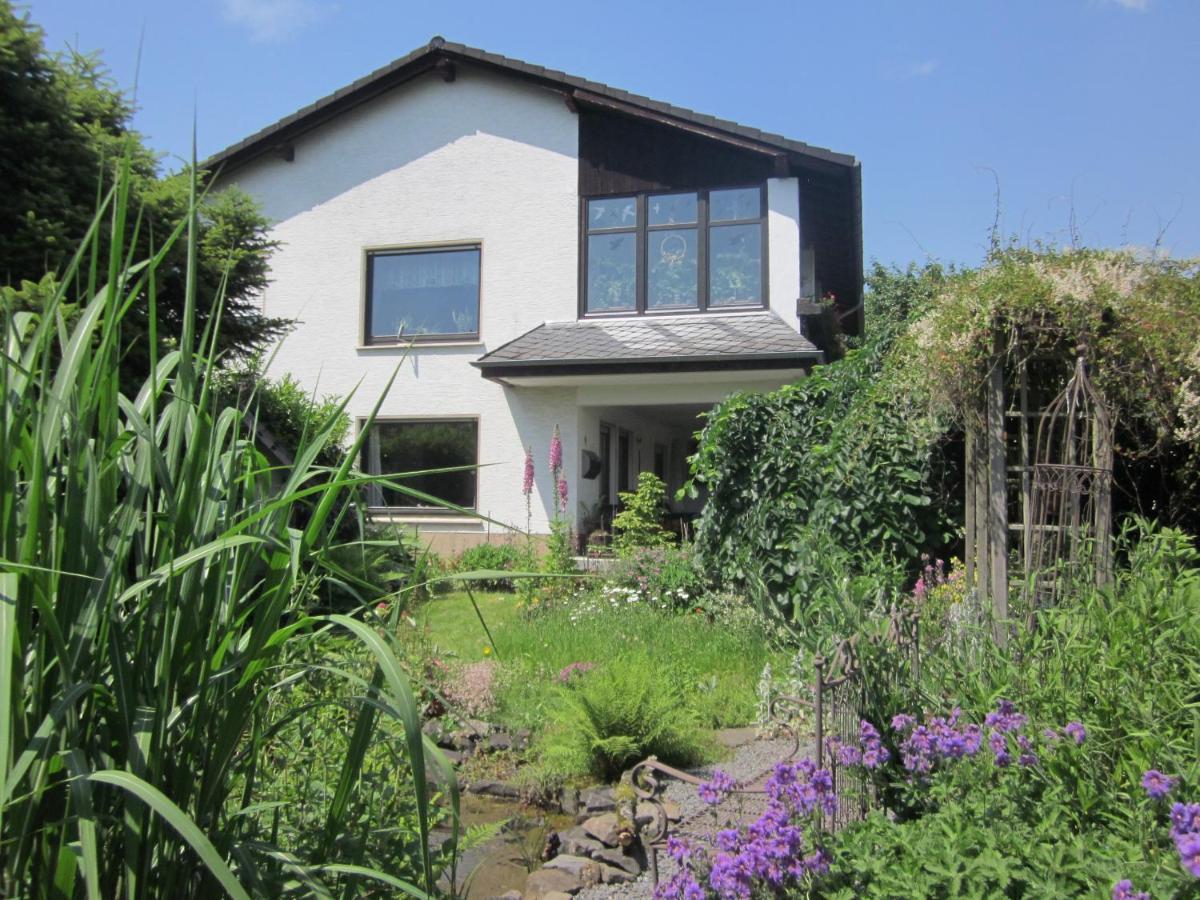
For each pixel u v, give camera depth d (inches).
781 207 504.7
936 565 289.7
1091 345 196.1
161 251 72.7
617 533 513.0
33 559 59.3
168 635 64.3
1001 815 103.2
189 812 66.7
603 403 509.7
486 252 545.6
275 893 68.1
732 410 345.7
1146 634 122.2
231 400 331.9
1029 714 120.7
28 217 255.8
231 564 74.1
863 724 122.1
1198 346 190.5
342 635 94.3
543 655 292.8
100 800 63.3
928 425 255.4
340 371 556.7
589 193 534.0
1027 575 184.4
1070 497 192.4
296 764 105.8
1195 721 105.7
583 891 149.0
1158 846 93.7
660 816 128.9
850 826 105.5
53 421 65.1
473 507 526.3
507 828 181.2
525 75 534.3
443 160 555.5
